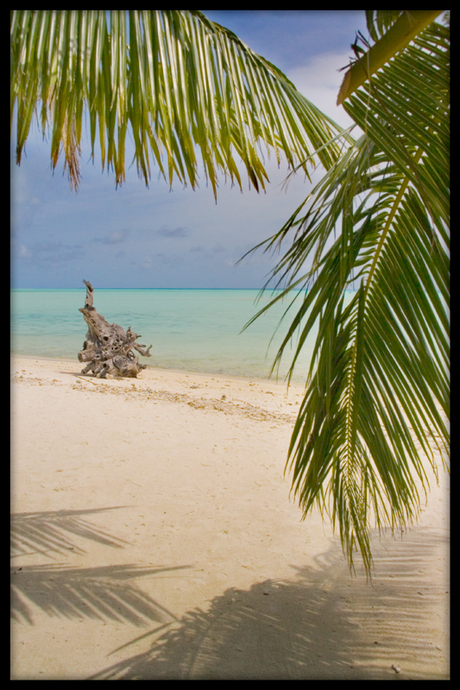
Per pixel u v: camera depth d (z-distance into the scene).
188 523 4.18
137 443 6.31
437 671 2.44
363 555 2.57
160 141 2.03
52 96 1.85
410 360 2.17
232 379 13.41
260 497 4.79
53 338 23.91
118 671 2.39
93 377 11.27
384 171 1.89
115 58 1.89
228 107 2.25
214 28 2.22
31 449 5.88
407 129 1.64
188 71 2.06
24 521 4.09
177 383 11.70
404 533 4.12
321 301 2.04
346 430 2.44
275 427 7.49
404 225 2.10
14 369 11.75
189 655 2.53
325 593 3.18
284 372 14.86
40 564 3.44
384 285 2.20
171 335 25.36
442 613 2.96
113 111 1.90
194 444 6.41
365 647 2.63
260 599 3.09
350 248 1.85
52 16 1.83
